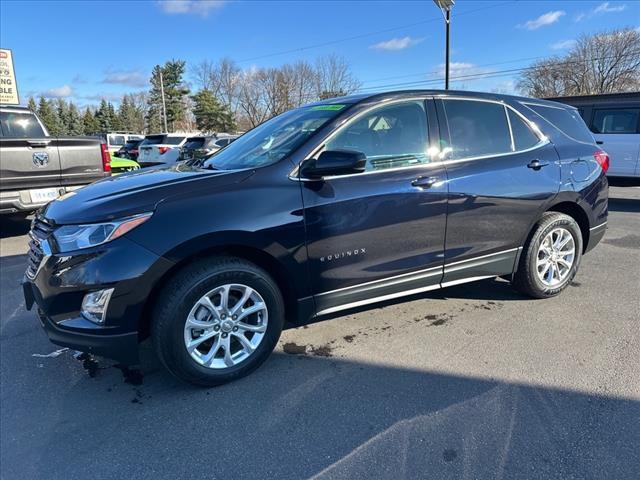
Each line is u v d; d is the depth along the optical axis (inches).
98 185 125.5
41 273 104.5
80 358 129.3
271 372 120.0
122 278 98.9
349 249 123.0
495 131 149.1
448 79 847.1
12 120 293.3
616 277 190.4
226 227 105.9
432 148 136.3
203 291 106.5
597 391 109.3
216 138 629.0
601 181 171.0
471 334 139.4
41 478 86.4
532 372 118.0
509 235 150.6
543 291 162.6
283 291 122.5
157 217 102.5
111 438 96.8
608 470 85.4
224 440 95.4
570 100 461.1
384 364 123.1
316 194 117.6
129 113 3686.0
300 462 89.0
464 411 102.7
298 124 133.5
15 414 105.1
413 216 130.8
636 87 2185.0
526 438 93.7
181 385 115.6
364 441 94.1
